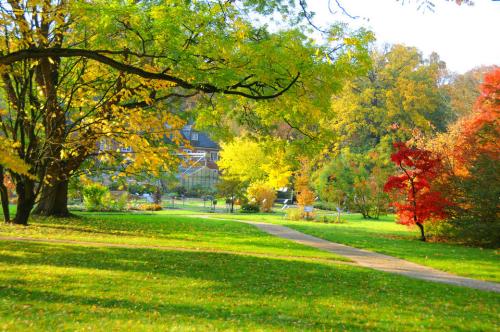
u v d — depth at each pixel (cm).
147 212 3403
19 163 969
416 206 2184
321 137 1878
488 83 2167
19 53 1003
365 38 1241
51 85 1838
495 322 741
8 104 1817
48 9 1213
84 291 812
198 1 1212
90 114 1819
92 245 1374
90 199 3244
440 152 2436
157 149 1672
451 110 6281
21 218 1791
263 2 1279
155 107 1875
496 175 2008
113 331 586
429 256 1546
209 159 6919
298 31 1252
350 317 736
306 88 1302
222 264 1163
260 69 1194
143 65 1474
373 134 5891
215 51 1217
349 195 4359
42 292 789
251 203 4394
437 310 809
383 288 982
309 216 3497
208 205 4934
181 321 657
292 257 1372
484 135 2138
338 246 1719
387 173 4059
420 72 5612
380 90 5566
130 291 830
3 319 617
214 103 1741
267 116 1672
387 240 2008
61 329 584
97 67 1805
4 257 1098
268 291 898
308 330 639
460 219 2088
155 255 1241
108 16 1103
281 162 2053
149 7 1238
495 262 1447
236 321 673
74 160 1988
